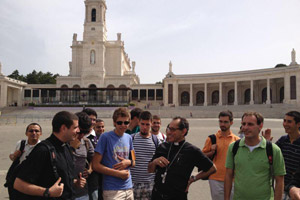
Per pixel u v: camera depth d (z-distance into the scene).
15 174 4.64
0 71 69.19
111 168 5.76
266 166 4.98
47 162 4.19
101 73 70.31
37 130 6.78
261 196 4.93
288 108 47.12
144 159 6.42
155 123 7.15
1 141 20.64
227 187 5.38
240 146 5.28
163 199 5.13
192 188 9.70
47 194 4.01
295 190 4.16
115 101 62.75
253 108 53.56
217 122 34.22
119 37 76.50
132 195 5.96
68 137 4.51
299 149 6.03
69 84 71.81
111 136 5.98
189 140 20.05
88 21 72.25
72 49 75.00
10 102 75.56
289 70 55.44
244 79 62.22
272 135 22.11
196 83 67.56
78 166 5.77
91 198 6.42
